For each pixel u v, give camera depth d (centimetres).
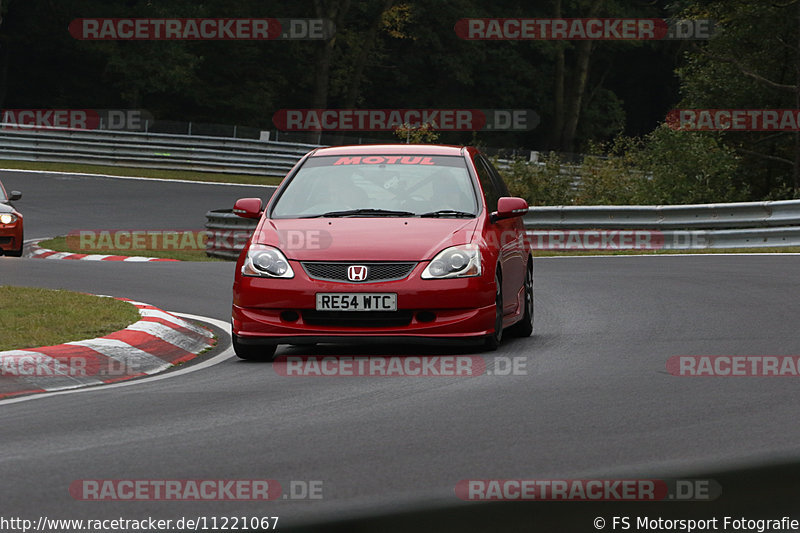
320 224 3419
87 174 14088
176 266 6394
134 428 2316
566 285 5266
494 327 3341
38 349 3142
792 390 2686
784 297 4619
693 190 9575
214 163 14962
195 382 2973
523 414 2427
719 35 11844
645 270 5928
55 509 1700
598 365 3098
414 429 2275
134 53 19800
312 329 3244
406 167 3697
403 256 3259
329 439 2184
